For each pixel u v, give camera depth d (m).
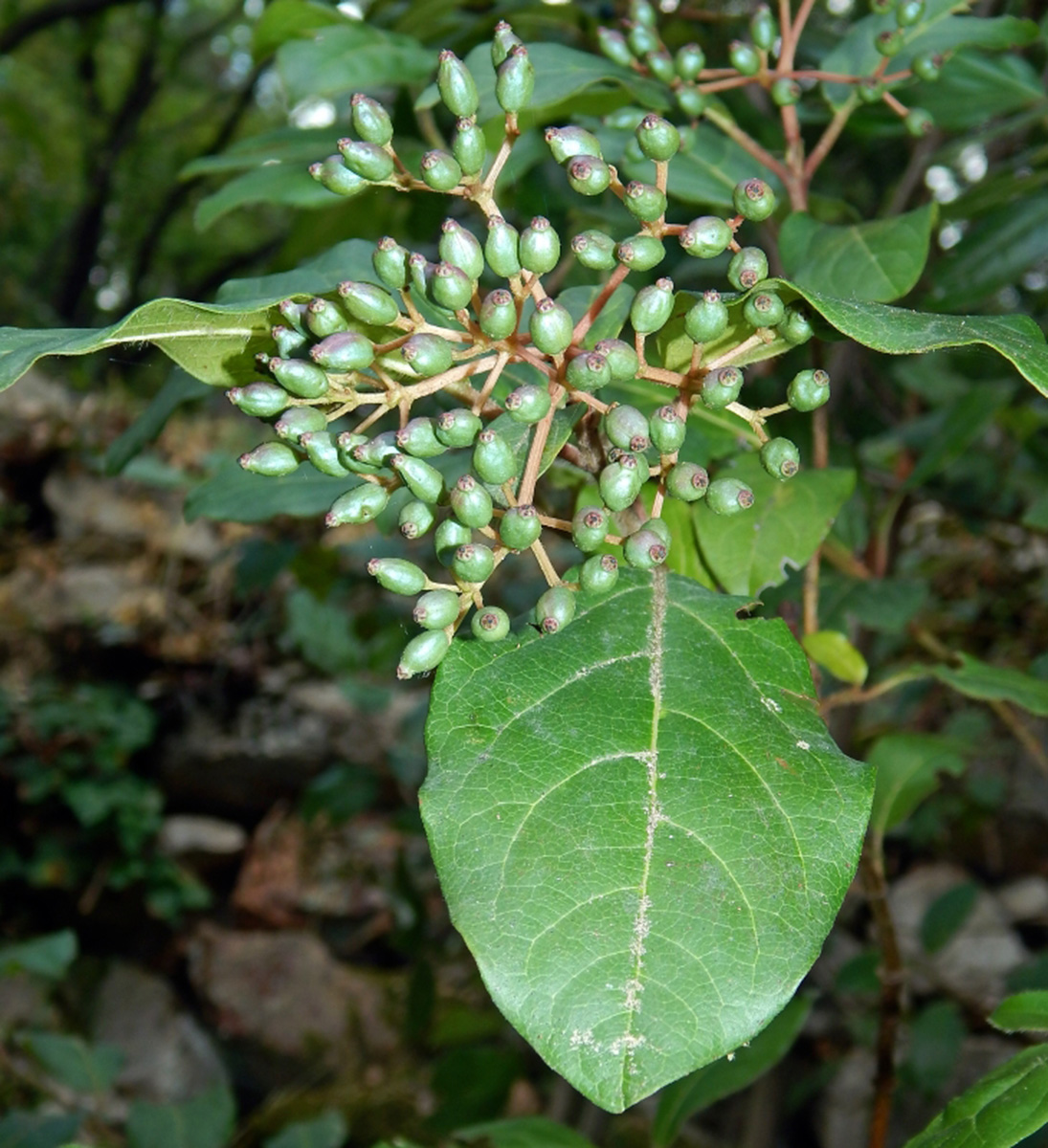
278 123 2.43
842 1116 0.77
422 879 0.95
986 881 0.90
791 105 0.29
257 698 1.01
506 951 0.15
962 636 0.69
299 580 0.63
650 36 0.28
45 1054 0.58
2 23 1.44
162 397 0.29
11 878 1.01
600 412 0.19
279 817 1.03
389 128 0.18
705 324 0.18
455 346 0.20
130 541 1.00
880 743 0.34
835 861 0.16
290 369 0.18
